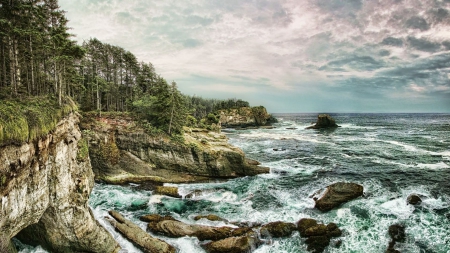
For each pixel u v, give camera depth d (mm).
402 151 52500
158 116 37781
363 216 22703
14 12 24344
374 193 27656
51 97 19484
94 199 27141
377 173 36094
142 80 60469
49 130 14867
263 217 23266
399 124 131750
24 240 17250
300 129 110812
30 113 13492
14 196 11547
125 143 35031
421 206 24297
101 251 17266
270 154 51719
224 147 38500
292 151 54594
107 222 21375
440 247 18375
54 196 15305
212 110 147000
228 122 130875
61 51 23141
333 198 25297
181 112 39156
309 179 34094
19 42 27672
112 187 31297
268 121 145125
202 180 34188
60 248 16672
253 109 137875
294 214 23703
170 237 19812
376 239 19438
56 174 15445
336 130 101125
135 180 33062
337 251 18297
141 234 19266
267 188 30906
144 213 24250
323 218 22719
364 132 91875
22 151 11891
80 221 16672
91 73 54656
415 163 41875
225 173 35438
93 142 33438
